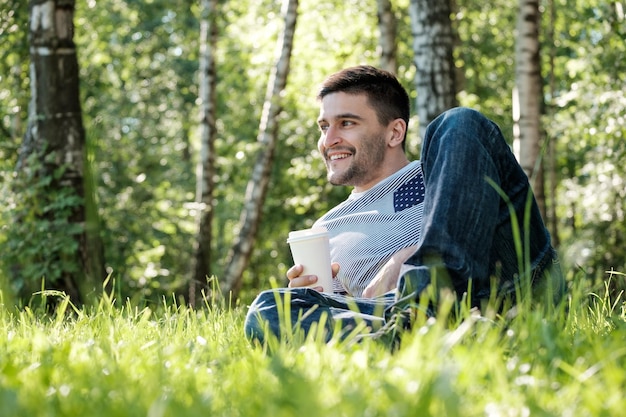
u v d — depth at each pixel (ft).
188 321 10.59
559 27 59.82
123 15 62.85
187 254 60.59
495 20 62.54
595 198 43.98
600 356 5.92
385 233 10.84
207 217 51.60
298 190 60.59
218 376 6.52
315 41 54.08
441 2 31.94
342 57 54.08
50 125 28.35
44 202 27.89
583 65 41.24
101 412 4.62
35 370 6.58
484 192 8.26
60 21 28.71
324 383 5.36
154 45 73.31
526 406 4.71
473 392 5.12
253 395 5.23
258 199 50.24
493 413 4.57
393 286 10.16
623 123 38.50
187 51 69.92
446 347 5.90
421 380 5.04
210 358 7.83
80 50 49.37
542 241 9.46
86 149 21.21
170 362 6.97
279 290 8.89
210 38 52.80
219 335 9.68
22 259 26.89
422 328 6.30
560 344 6.56
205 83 52.70
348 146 11.85
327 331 8.48
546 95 67.72
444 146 8.48
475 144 8.48
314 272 9.88
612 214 43.06
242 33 56.95
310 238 9.86
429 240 7.98
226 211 74.54
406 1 51.16
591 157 44.29
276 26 54.13
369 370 6.05
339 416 4.48
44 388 5.79
